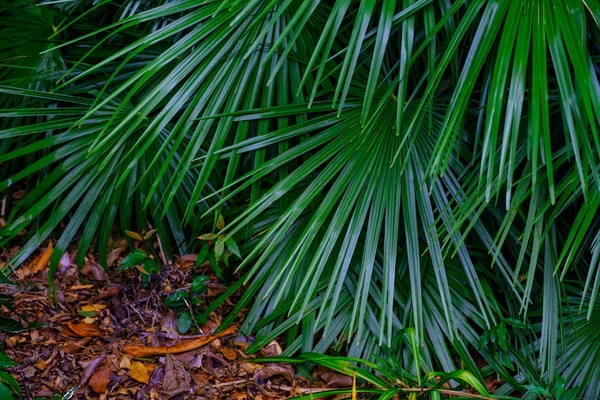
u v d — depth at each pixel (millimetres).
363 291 2020
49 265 2525
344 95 1797
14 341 2279
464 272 2316
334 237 1978
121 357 2273
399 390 1952
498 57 1652
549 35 1634
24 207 2604
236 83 2109
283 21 2168
